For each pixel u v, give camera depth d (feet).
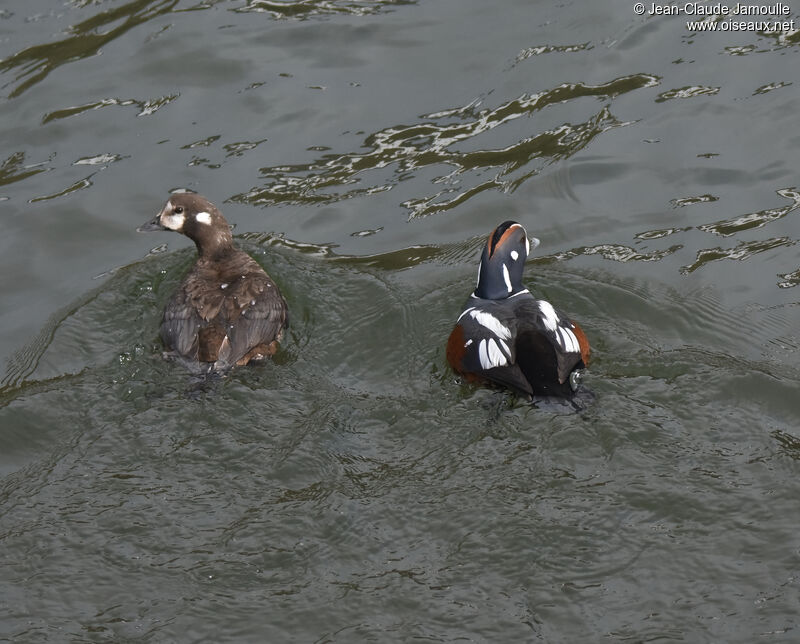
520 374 31.17
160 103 48.42
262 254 40.40
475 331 33.30
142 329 36.65
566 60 49.67
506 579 25.14
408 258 40.32
